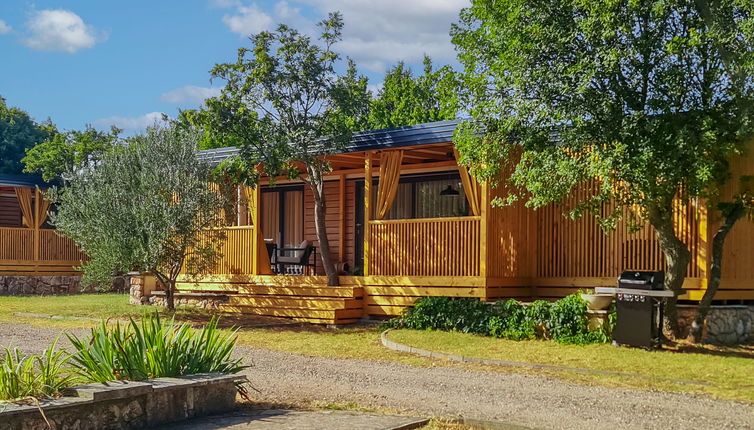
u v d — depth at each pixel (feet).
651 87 39.58
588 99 39.17
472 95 45.93
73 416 22.91
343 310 54.24
